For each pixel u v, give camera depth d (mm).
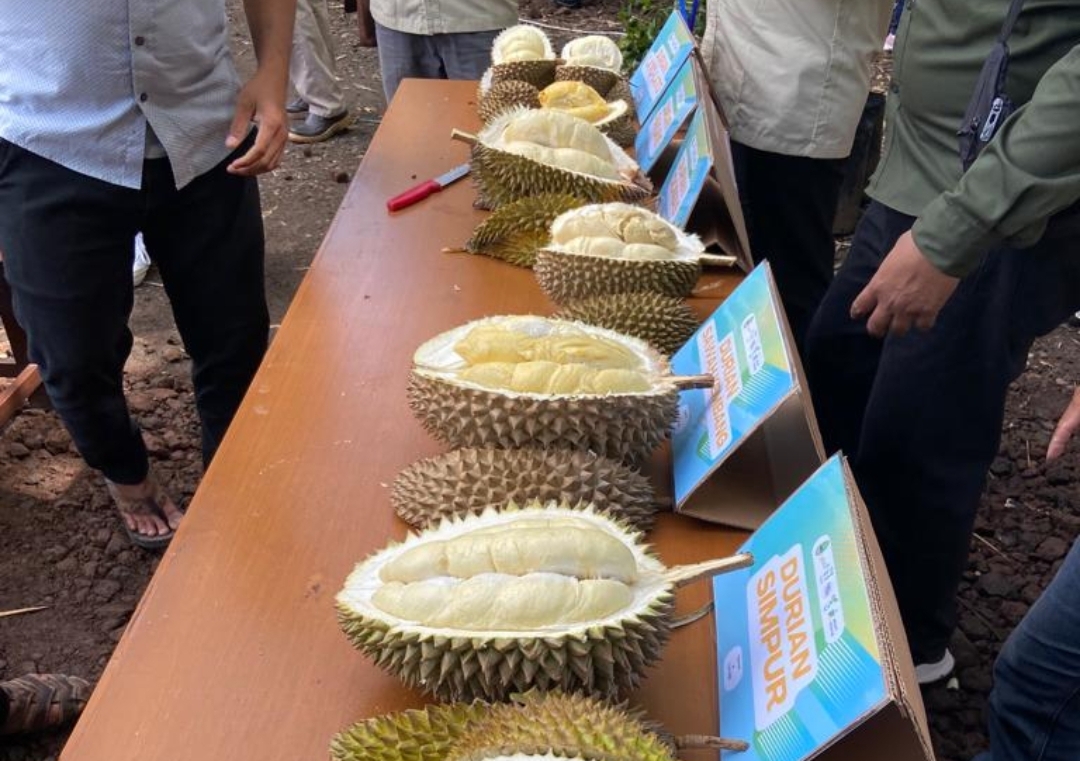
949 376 1836
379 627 994
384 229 2164
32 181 2016
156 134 2068
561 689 968
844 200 4328
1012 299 1752
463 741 887
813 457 1245
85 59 1934
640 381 1347
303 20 5059
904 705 812
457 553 1032
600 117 2434
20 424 3229
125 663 1101
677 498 1350
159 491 2783
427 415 1360
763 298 1430
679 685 1110
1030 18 1590
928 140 1885
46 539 2811
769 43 2609
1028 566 2773
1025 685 1678
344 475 1414
